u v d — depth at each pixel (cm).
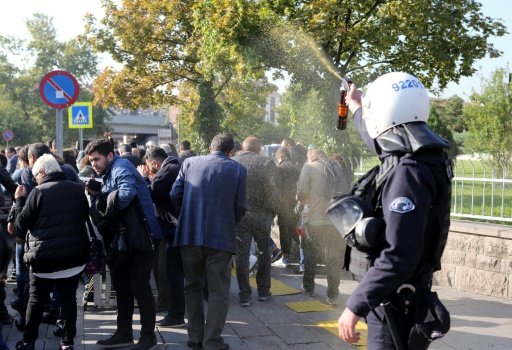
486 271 629
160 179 550
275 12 788
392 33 930
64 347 462
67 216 449
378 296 217
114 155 480
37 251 441
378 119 237
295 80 517
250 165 591
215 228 455
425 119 238
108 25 2328
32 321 458
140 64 2316
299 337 504
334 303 582
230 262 466
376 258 226
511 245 605
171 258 544
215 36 857
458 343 482
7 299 656
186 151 763
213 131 1702
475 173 677
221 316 457
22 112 5700
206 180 460
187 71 2341
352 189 253
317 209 533
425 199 217
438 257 233
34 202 443
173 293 544
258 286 626
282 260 788
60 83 793
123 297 484
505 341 486
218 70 938
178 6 2200
